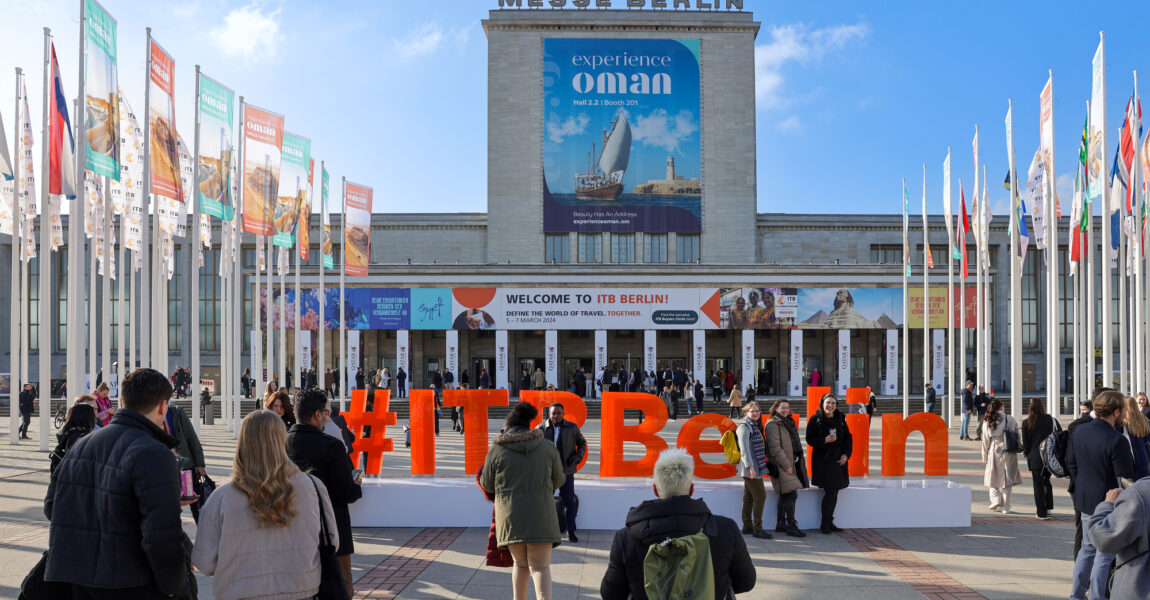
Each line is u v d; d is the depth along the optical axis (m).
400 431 30.56
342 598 5.10
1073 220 28.41
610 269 48.16
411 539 11.88
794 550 11.20
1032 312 58.50
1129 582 5.37
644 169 59.28
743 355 48.12
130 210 27.64
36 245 58.16
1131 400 8.65
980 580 9.48
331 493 6.99
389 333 53.12
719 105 59.84
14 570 9.53
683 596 4.34
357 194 35.47
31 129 27.88
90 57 19.06
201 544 4.70
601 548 11.23
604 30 59.84
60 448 9.66
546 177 59.16
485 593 8.88
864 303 48.19
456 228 59.78
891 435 13.99
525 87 59.59
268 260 33.22
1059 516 13.88
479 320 48.00
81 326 23.58
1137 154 24.92
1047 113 26.64
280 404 10.87
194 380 28.67
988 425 14.60
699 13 59.97
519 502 7.64
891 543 11.66
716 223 59.22
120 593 4.45
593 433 29.30
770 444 12.23
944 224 59.06
